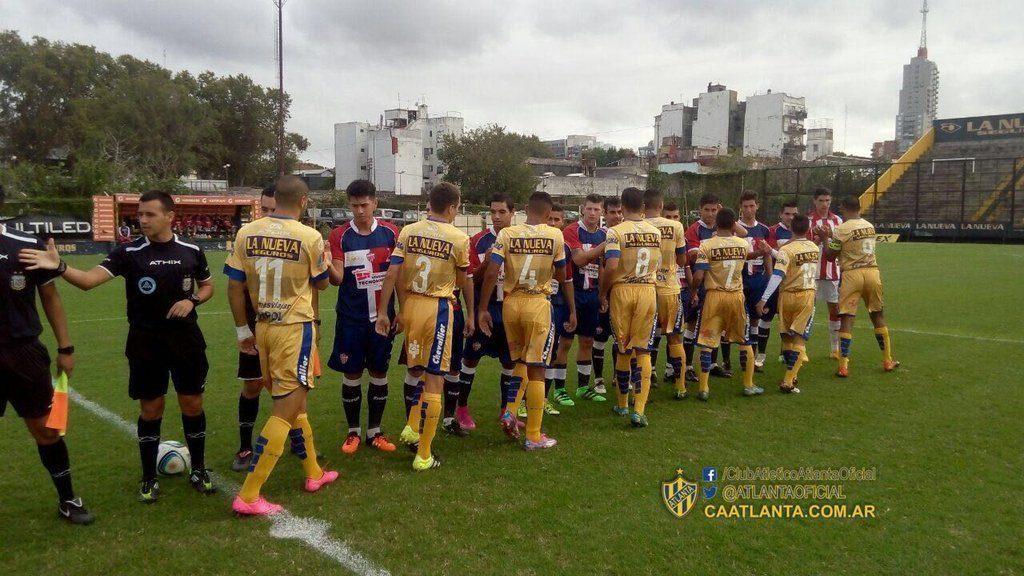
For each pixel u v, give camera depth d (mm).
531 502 3920
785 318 6516
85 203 30656
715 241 6180
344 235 4910
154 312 3916
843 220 7395
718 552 3340
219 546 3400
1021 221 34844
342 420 5711
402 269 4590
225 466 4594
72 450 4828
